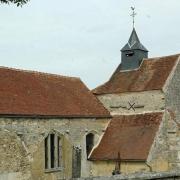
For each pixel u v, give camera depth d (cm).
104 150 3350
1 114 2686
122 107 3609
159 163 3177
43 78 3400
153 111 3428
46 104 3103
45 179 2995
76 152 3259
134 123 3441
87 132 3375
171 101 3453
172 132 3300
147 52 3878
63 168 3147
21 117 2836
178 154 3259
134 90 3544
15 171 2783
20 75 3216
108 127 3559
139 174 1794
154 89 3422
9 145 2755
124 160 3162
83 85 3750
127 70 3809
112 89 3691
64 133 3170
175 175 1892
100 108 3594
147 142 3164
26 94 3053
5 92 2912
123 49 3847
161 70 3569
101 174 3316
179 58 3603
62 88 3462
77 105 3378
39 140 2967
